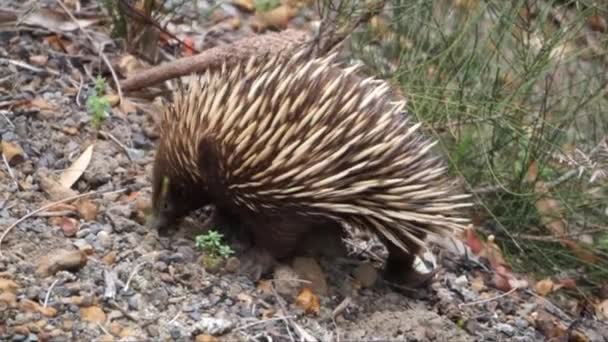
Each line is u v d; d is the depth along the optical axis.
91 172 7.29
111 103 8.20
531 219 9.00
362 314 6.57
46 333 5.66
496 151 8.88
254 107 5.97
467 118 8.79
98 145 7.66
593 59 9.46
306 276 6.59
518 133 8.59
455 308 7.03
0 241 6.32
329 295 6.63
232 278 6.45
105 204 6.98
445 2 9.41
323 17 9.34
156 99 8.53
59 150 7.48
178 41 9.12
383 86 6.29
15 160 7.16
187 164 6.33
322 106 5.94
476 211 8.88
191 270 6.37
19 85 8.07
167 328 5.92
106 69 8.66
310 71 6.07
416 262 7.55
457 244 8.12
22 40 8.61
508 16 9.00
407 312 6.66
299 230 6.40
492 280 7.89
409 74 8.92
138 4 9.06
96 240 6.54
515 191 8.83
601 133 9.59
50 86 8.18
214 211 6.94
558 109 9.40
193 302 6.18
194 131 6.20
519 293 7.93
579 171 8.59
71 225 6.62
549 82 9.20
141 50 9.10
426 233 6.49
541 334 7.41
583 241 8.99
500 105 8.59
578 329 7.81
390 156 6.11
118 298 6.07
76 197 6.94
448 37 9.25
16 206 6.74
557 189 8.88
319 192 6.08
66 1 9.35
